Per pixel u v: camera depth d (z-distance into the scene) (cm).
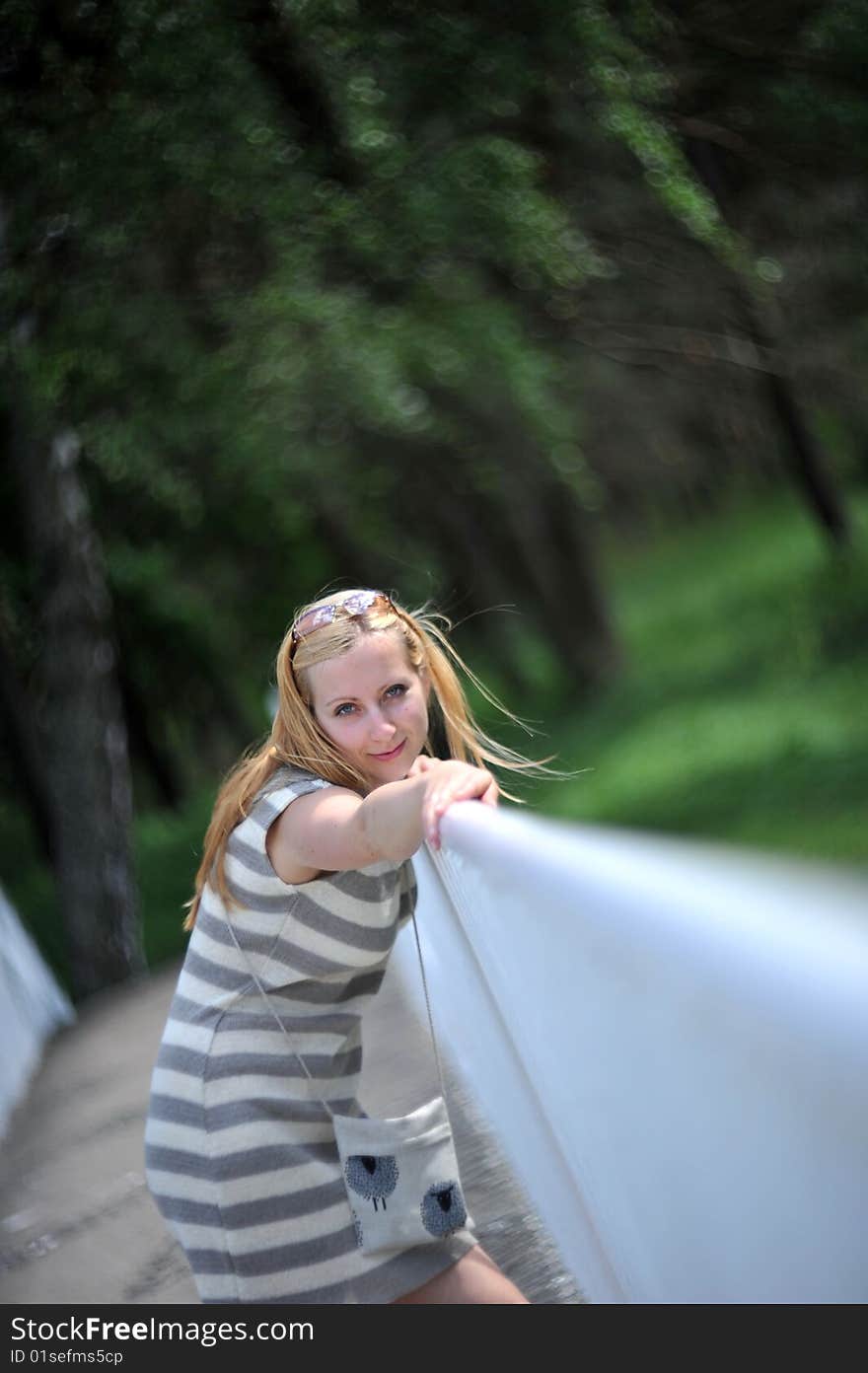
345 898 316
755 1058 170
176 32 1090
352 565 2158
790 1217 175
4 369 1145
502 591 2934
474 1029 491
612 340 1759
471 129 1264
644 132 1231
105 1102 737
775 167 1503
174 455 1401
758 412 2348
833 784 1541
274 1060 321
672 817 1628
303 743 324
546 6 1202
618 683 2850
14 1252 549
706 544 5088
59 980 1764
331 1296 314
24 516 1290
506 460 1862
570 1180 347
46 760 1310
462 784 292
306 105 1218
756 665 2377
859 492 3105
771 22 1395
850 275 1620
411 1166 322
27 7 1088
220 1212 315
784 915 169
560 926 255
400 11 1209
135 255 1180
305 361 1232
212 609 2177
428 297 1337
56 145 1102
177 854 2259
